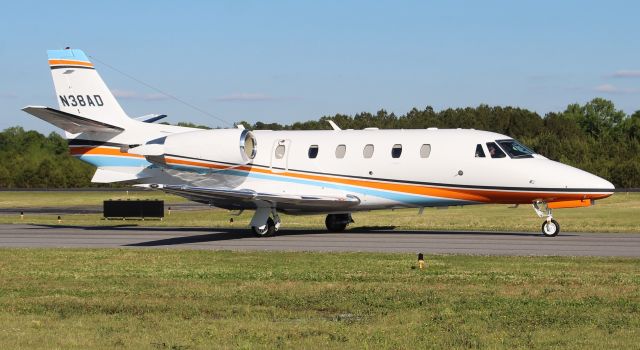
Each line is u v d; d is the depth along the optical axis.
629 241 31.61
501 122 126.75
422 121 125.62
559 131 125.31
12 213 60.41
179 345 14.09
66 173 113.25
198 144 37.72
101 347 13.98
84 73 40.69
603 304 17.31
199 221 48.56
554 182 33.47
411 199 35.59
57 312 17.08
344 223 38.66
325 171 36.50
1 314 16.89
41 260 26.69
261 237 35.72
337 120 119.56
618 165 98.75
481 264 24.19
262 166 37.41
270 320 16.22
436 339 14.36
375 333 14.82
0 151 138.88
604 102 150.88
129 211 51.53
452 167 34.69
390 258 25.97
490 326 15.34
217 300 18.33
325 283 20.67
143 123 40.28
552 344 13.89
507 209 57.75
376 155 35.91
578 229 38.09
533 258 25.67
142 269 23.91
